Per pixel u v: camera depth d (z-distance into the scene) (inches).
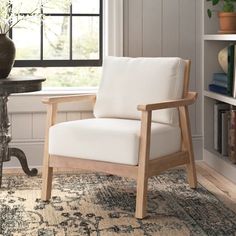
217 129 159.6
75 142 120.1
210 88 161.2
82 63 168.6
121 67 135.5
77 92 159.9
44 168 125.1
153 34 163.3
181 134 133.0
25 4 160.7
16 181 142.5
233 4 160.1
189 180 135.0
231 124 146.5
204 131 165.9
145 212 112.9
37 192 131.8
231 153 147.3
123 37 161.6
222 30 153.4
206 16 162.1
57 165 123.8
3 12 140.0
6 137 139.3
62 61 167.5
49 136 124.3
